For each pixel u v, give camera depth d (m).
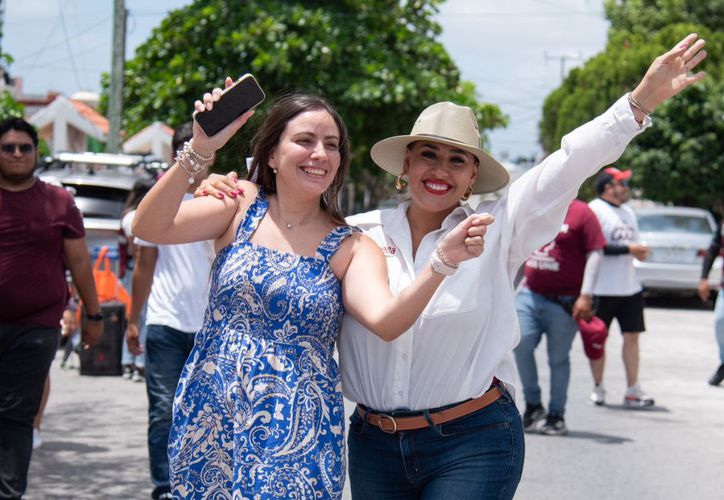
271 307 3.70
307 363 3.71
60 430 8.68
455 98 21.81
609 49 38.47
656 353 14.02
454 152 4.05
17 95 51.97
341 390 3.84
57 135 26.84
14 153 5.78
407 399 3.96
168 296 6.18
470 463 3.90
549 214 3.93
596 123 3.84
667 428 9.18
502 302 3.98
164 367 6.15
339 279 3.81
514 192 4.00
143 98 21.44
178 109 20.97
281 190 3.83
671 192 28.53
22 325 5.83
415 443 3.95
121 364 11.48
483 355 3.95
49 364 5.90
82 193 14.11
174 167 3.65
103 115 35.81
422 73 21.23
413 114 21.41
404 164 4.29
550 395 8.84
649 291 20.00
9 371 5.78
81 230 6.10
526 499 6.81
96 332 6.43
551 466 7.71
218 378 3.68
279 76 20.31
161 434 6.12
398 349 3.92
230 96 3.61
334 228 3.83
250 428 3.63
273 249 3.77
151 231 3.71
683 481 7.36
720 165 27.78
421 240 4.11
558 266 8.60
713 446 8.48
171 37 21.00
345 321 4.00
